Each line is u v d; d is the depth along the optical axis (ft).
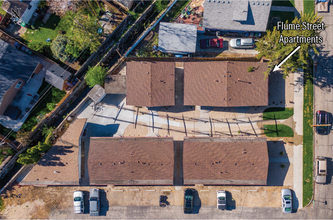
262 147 147.13
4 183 157.28
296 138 156.76
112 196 157.48
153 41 157.07
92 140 148.15
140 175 148.05
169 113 157.79
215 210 157.07
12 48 149.59
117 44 155.53
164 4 157.48
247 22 149.07
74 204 153.38
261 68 149.28
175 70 157.69
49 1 156.56
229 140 148.36
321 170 153.28
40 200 156.76
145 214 157.17
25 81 152.76
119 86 151.33
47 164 150.61
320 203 156.76
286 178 156.76
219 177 148.66
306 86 156.66
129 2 151.94
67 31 157.17
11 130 155.63
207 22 150.71
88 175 156.87
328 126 157.17
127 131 157.48
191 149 147.84
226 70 146.92
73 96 157.69
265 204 156.76
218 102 147.84
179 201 157.17
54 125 157.69
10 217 156.25
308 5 156.66
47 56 157.17
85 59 156.97
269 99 157.28
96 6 157.17
